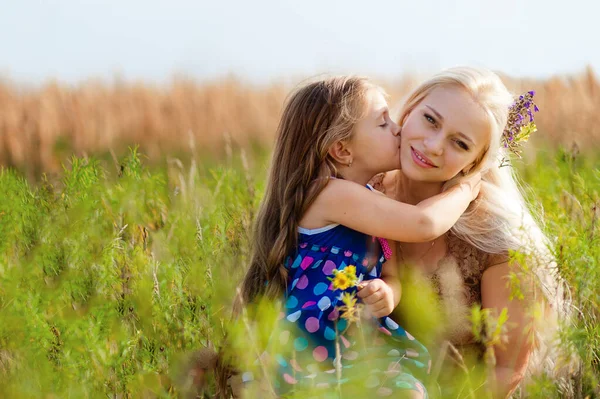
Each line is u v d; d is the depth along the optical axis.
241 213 4.51
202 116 11.62
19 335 3.41
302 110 3.23
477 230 3.33
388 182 3.53
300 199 3.17
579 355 3.03
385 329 3.11
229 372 3.16
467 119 3.09
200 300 3.56
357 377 2.84
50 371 3.14
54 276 4.12
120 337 3.28
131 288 3.66
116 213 4.65
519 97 3.41
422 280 3.33
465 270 3.33
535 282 3.16
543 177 4.72
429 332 3.30
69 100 12.19
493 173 3.54
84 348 3.14
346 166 3.24
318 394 2.80
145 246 4.41
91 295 3.85
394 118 3.38
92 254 4.25
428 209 3.08
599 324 3.09
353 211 3.09
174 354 3.27
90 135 11.01
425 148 3.11
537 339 3.38
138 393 3.14
